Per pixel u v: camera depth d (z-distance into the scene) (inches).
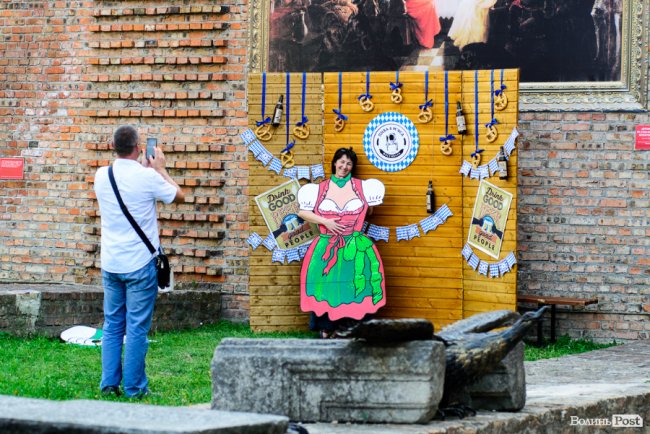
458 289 461.1
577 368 381.4
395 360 213.0
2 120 553.0
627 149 478.3
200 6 522.9
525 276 490.0
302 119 482.3
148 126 533.3
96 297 454.0
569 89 482.3
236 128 522.3
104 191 305.9
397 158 466.9
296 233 483.5
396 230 467.2
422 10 494.3
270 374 218.7
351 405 215.2
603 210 481.4
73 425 158.7
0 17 552.7
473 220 457.7
